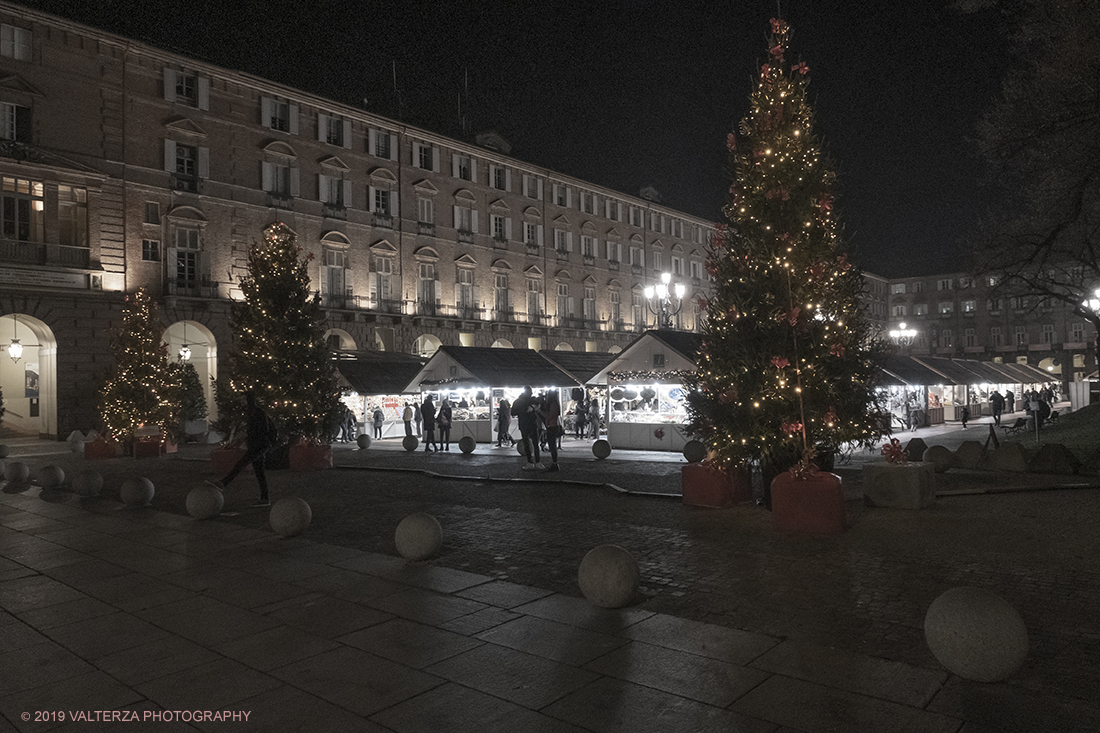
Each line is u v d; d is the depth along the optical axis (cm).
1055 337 8550
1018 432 3119
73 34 3234
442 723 438
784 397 1107
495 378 3038
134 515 1255
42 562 897
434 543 871
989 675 473
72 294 3162
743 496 1251
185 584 782
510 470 1889
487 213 5309
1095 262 2103
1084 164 1722
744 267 1191
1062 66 1619
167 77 3559
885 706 446
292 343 2042
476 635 599
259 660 551
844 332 1141
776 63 1202
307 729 433
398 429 3791
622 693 475
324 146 4281
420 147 4872
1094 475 1505
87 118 3266
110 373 2816
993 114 1902
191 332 3947
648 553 899
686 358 2414
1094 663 515
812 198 1159
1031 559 814
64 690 500
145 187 3456
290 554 927
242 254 3831
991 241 2217
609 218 6450
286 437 2017
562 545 963
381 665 536
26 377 3859
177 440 3275
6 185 2989
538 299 5681
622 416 2611
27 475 1791
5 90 3011
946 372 4091
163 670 534
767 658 531
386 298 4553
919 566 796
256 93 3953
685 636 585
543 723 434
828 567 804
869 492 1182
